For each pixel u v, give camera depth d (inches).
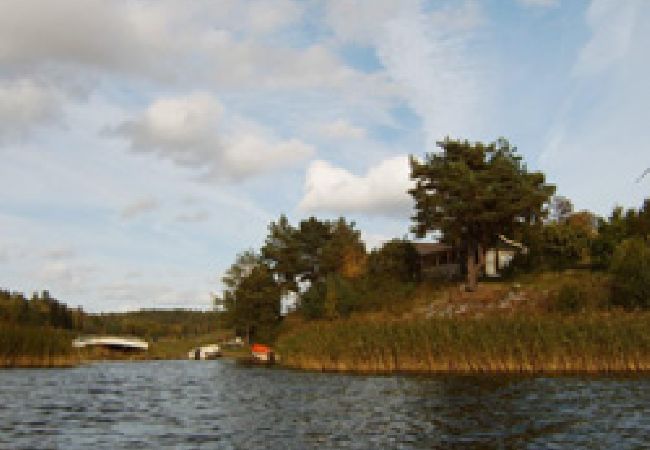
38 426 1018.1
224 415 1160.8
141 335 7332.7
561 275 2775.6
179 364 3307.1
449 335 1924.2
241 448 837.2
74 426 1024.2
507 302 2598.4
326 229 4623.5
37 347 2655.0
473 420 1017.5
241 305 4033.0
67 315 6909.5
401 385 1588.3
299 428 994.7
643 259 2222.0
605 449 783.7
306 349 2359.7
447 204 2839.6
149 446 852.0
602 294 2322.8
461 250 3442.4
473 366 1868.8
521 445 821.2
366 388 1565.0
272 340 3735.2
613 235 2758.4
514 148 2913.4
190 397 1491.1
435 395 1350.9
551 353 1779.0
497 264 3472.0
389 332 2069.4
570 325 1807.3
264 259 4584.2
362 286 3334.2
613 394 1263.5
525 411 1090.7
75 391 1616.6
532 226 2928.2
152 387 1772.9
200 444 867.4
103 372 2453.2
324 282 3543.3
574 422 969.5
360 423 1032.8
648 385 1402.6
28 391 1589.6
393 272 3410.4
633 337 1729.8
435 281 3280.0
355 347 2124.8
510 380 1588.3
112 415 1164.5
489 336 1857.8
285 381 1888.5
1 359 2549.2
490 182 2800.2
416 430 948.0
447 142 2967.5
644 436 852.0
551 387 1408.7
